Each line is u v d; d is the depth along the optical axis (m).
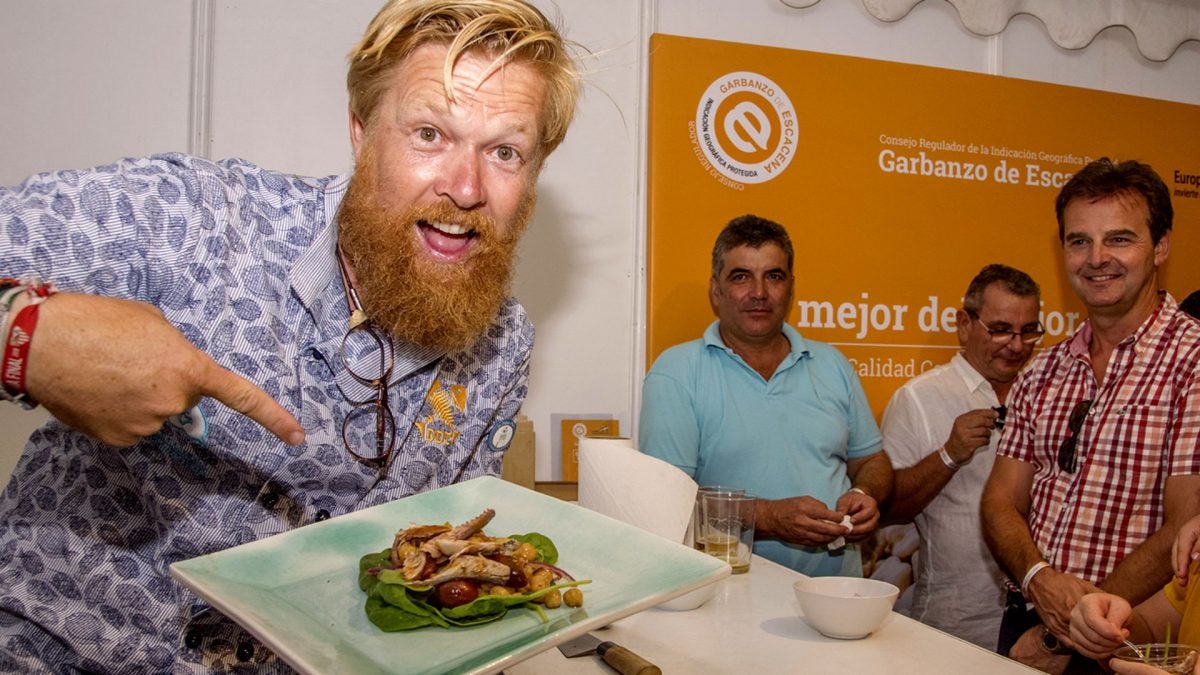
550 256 1.91
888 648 0.95
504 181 0.86
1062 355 1.93
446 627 0.66
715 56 2.02
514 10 0.83
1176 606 1.39
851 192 2.14
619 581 0.75
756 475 1.95
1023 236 2.30
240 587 0.68
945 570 2.15
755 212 2.05
